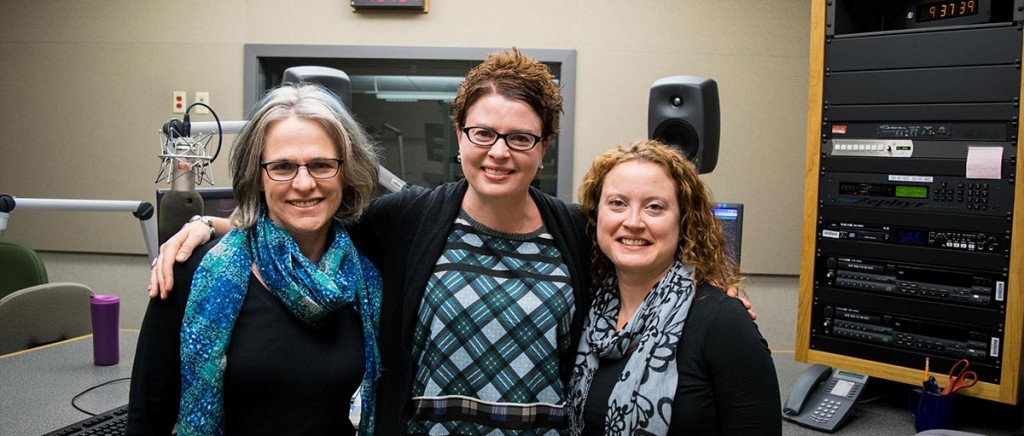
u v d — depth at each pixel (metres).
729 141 3.67
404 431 1.26
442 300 1.26
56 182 3.79
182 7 3.66
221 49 3.66
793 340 3.73
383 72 3.71
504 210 1.31
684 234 1.33
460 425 1.24
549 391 1.27
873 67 1.82
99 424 1.57
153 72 3.69
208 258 1.19
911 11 1.86
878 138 1.82
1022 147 1.63
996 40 1.65
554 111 1.29
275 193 1.19
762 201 3.69
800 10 3.62
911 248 1.80
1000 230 1.68
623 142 3.65
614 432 1.23
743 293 1.32
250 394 1.17
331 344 1.22
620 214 1.29
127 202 1.92
